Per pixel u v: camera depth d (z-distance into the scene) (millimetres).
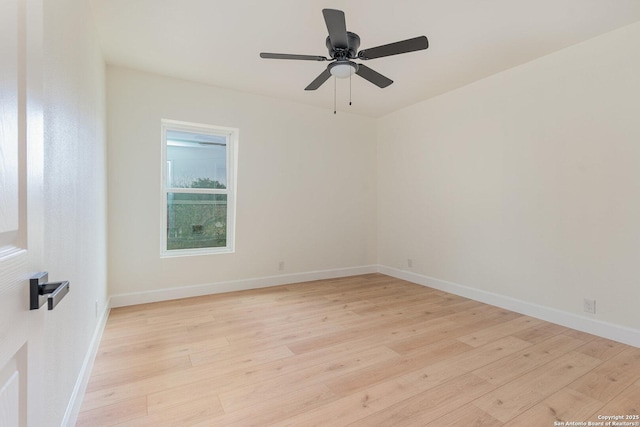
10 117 641
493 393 1801
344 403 1706
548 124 2900
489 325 2818
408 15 2320
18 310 675
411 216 4418
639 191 2369
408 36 2600
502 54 2906
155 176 3420
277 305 3354
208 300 3504
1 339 591
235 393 1790
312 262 4477
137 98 3312
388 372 2025
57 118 1329
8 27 634
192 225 3811
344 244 4738
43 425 1038
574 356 2238
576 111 2709
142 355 2225
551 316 2881
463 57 2957
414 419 1580
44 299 777
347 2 2176
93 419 1557
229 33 2596
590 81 2623
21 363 701
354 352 2299
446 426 1531
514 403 1711
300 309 3234
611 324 2510
